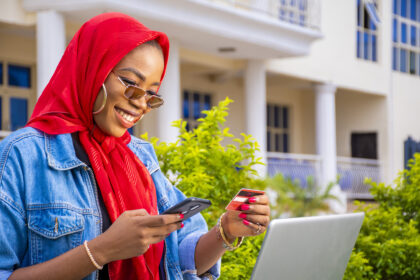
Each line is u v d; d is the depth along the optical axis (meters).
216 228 1.68
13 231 1.38
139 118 1.57
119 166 1.57
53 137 1.49
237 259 2.83
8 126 9.91
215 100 14.18
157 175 1.79
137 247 1.31
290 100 16.72
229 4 11.01
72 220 1.44
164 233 1.34
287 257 1.46
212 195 3.11
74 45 1.54
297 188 9.64
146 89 1.56
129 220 1.32
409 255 3.62
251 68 12.02
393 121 16.81
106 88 1.50
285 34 10.92
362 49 15.87
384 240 3.74
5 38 9.72
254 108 11.99
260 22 10.21
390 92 16.69
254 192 1.58
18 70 10.09
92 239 1.34
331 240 1.62
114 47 1.49
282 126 16.64
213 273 1.79
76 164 1.48
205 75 13.91
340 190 14.54
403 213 4.24
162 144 3.19
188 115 13.67
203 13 9.20
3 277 1.32
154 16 8.37
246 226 1.61
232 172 3.23
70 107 1.51
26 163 1.42
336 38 14.61
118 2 7.80
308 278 1.58
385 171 16.58
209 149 3.26
